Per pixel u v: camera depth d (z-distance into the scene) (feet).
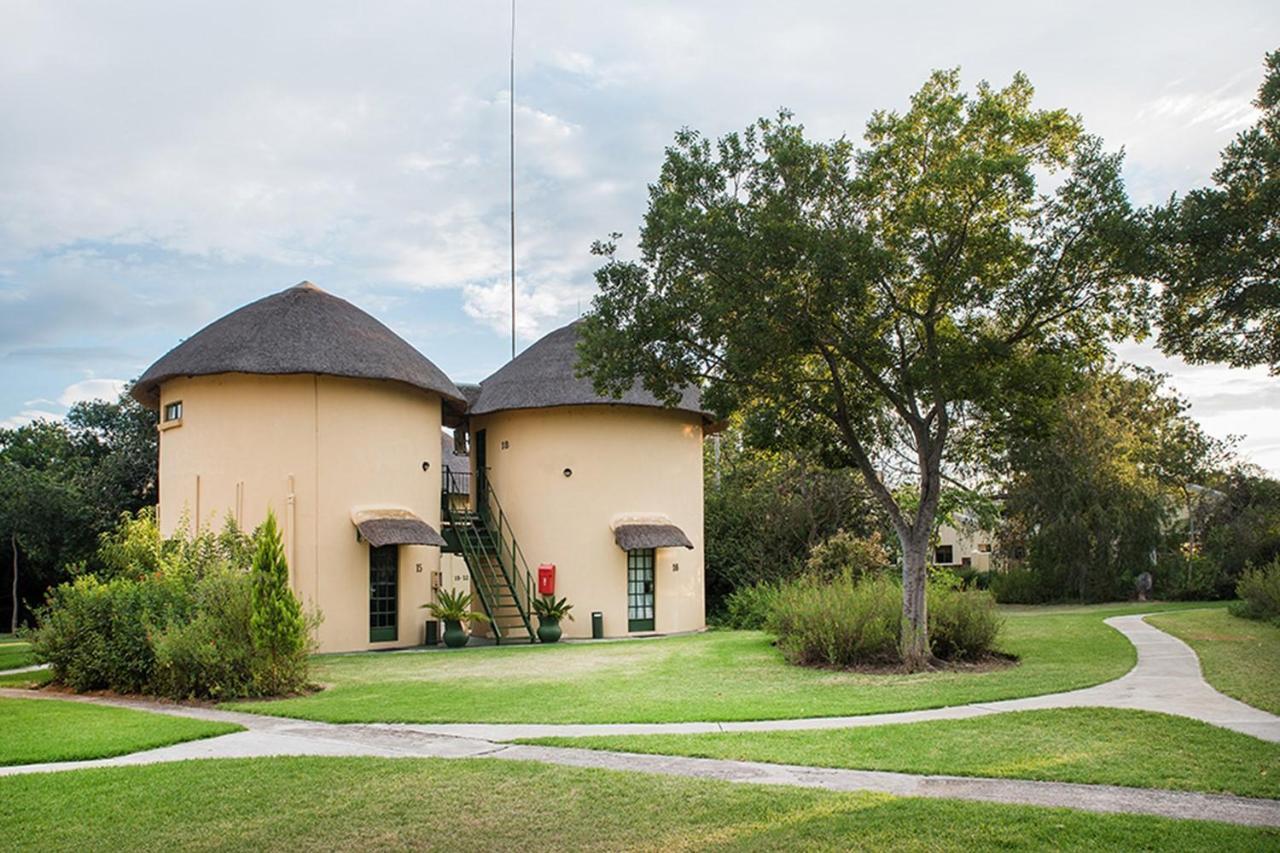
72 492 141.18
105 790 28.19
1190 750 31.76
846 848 21.95
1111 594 120.98
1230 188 54.49
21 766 32.37
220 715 43.39
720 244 54.65
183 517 66.23
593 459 90.02
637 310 58.03
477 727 38.58
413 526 77.25
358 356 77.00
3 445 172.55
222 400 75.61
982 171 50.47
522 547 89.97
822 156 54.65
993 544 149.89
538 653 70.79
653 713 41.01
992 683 48.29
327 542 75.25
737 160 56.70
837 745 33.37
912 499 113.09
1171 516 124.47
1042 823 23.26
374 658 68.69
